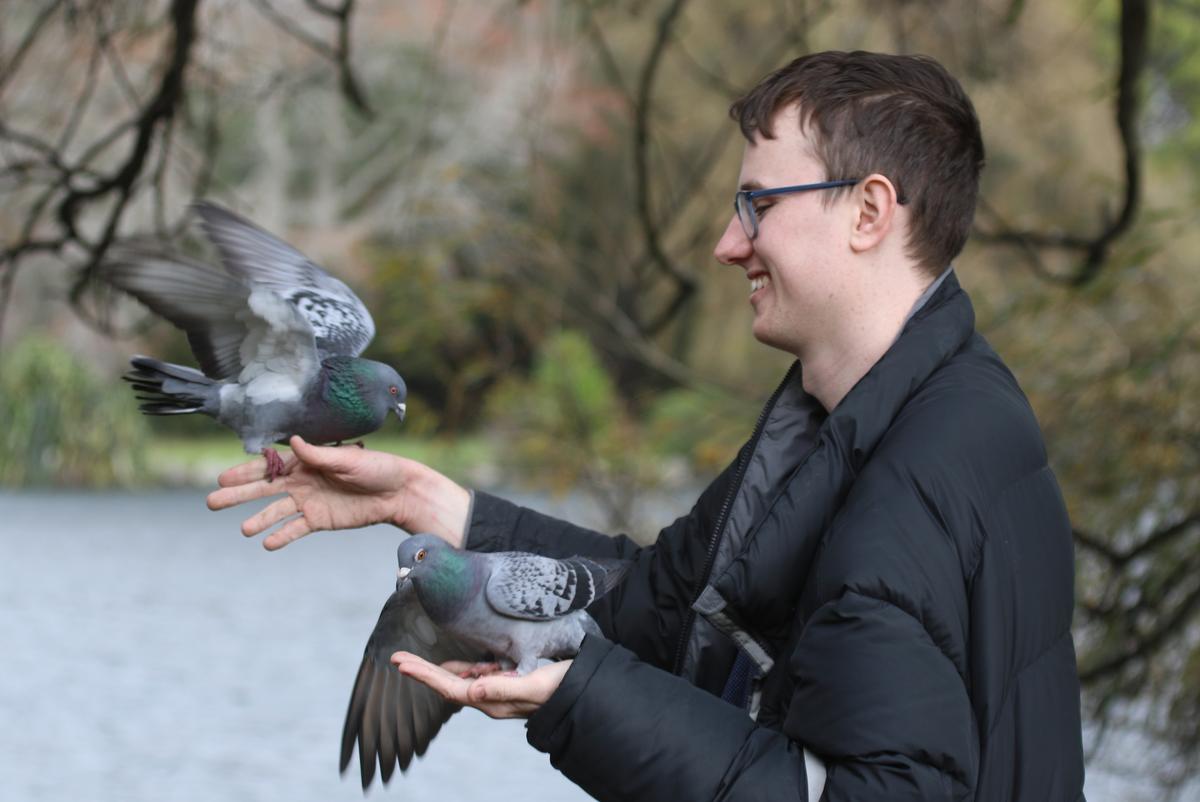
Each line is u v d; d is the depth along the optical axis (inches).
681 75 486.3
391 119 608.1
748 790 67.4
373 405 118.3
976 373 73.6
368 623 414.3
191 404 116.0
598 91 379.9
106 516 654.5
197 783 264.1
